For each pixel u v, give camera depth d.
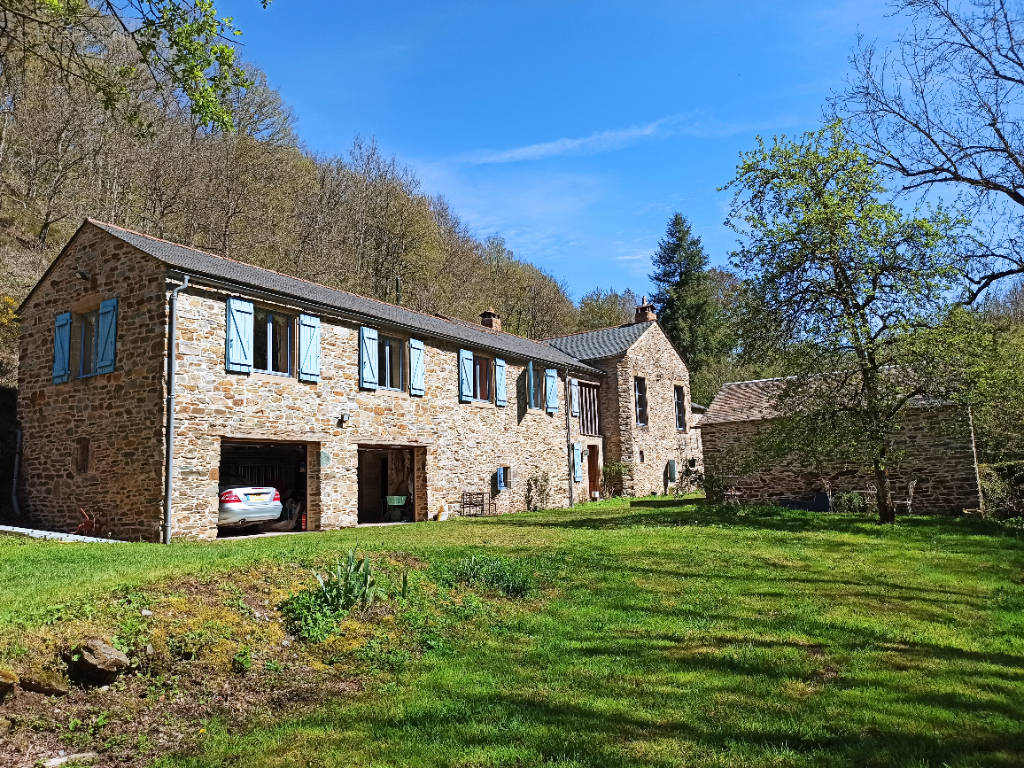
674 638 6.53
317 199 35.38
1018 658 6.07
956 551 11.33
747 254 15.59
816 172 14.88
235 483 14.71
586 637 6.55
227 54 8.06
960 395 13.86
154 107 27.25
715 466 21.44
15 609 5.48
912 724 4.55
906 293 13.99
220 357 13.05
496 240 51.78
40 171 25.70
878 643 6.44
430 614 6.96
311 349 14.80
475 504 19.42
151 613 5.55
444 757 3.98
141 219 28.02
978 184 13.29
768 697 5.05
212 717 4.60
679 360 31.91
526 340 27.14
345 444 15.51
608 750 4.10
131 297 12.92
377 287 36.88
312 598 6.45
